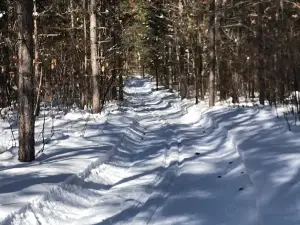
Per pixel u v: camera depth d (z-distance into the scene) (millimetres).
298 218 4719
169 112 23641
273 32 16391
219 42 23156
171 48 34750
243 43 21922
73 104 23547
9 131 13820
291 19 16859
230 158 8930
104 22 24578
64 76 21109
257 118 12727
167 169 8906
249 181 6742
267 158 7422
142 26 37438
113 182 8445
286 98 14656
